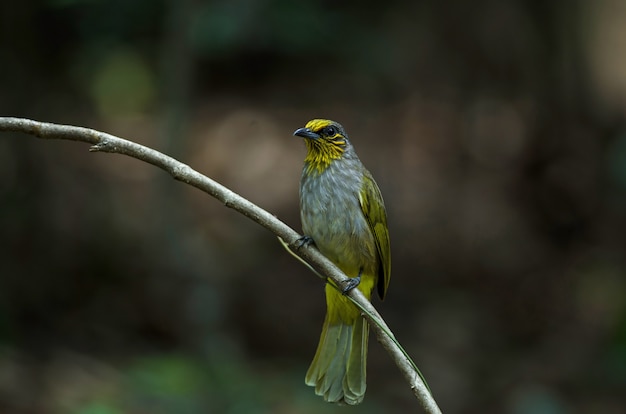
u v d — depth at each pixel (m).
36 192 12.80
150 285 12.57
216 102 21.44
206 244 14.16
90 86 15.89
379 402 11.84
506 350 13.88
